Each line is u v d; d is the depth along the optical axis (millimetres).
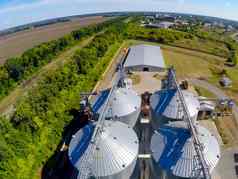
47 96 52531
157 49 96125
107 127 31797
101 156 28172
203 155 26906
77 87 61250
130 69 80500
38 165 38719
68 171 39250
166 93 40219
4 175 32344
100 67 79375
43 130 43031
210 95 65438
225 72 80688
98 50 89562
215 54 102250
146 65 79500
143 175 33156
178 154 28094
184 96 40875
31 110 46344
